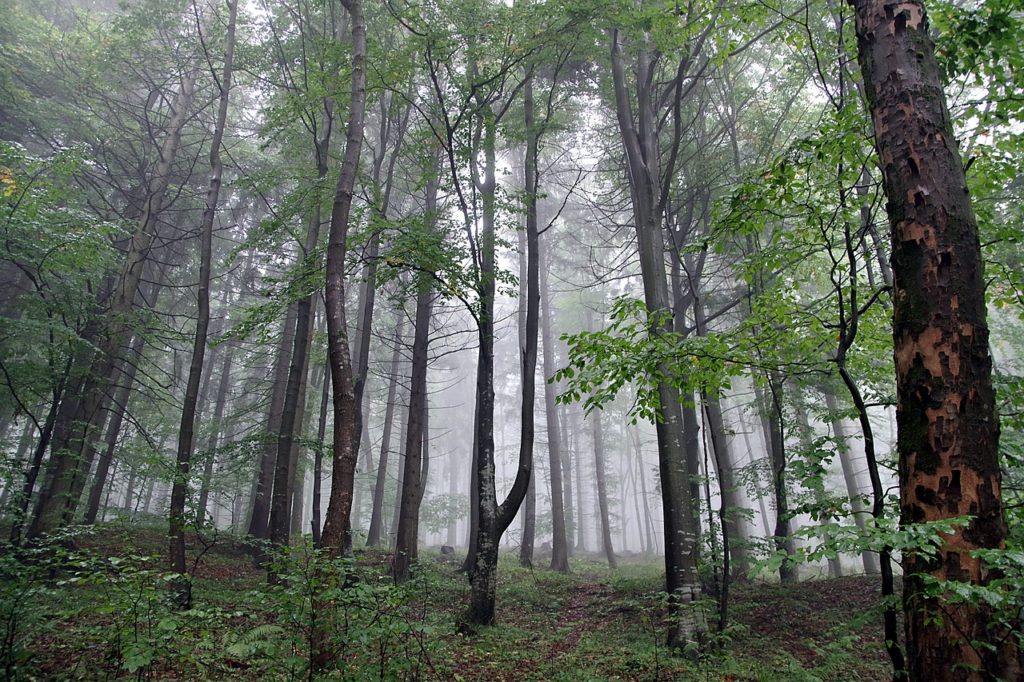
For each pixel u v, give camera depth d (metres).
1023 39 4.58
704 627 8.16
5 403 11.80
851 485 17.42
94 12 19.91
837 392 11.35
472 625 9.19
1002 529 3.04
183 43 13.99
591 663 7.45
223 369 23.33
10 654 5.00
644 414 5.82
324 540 5.67
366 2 12.84
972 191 5.09
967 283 3.31
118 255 12.73
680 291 15.40
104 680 4.89
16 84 14.86
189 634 4.82
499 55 10.84
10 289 15.53
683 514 9.03
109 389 15.48
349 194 7.02
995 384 4.86
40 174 9.82
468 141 11.21
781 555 3.11
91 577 4.74
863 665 6.97
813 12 10.18
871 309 5.96
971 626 2.95
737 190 5.07
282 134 13.89
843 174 4.93
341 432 6.08
